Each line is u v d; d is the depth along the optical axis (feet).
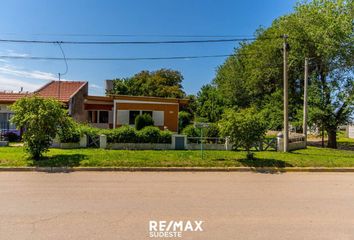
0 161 41.73
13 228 17.72
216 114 137.49
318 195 27.25
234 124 46.06
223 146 60.03
